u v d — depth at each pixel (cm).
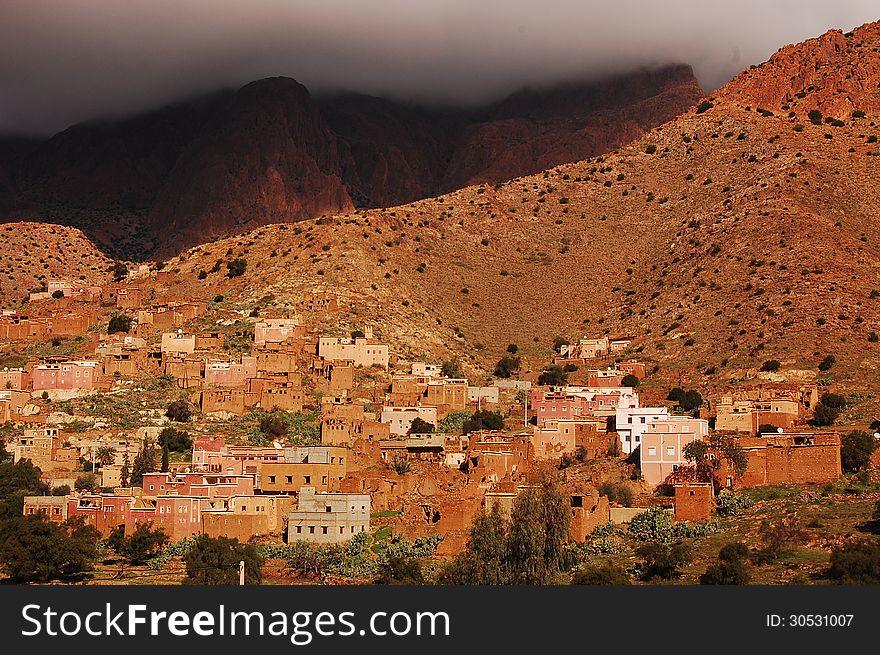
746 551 19200
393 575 19025
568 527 19512
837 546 19075
